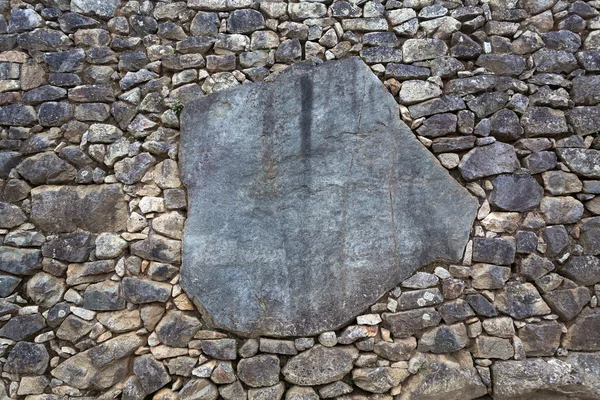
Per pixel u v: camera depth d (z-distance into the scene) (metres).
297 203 2.34
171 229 2.34
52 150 2.40
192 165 2.37
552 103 2.38
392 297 2.30
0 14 2.45
